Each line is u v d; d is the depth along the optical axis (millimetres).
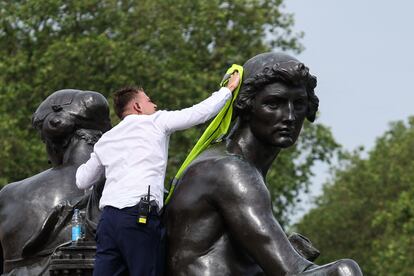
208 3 29266
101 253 7648
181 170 7926
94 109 9180
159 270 7676
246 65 7922
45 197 9000
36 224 8945
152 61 27484
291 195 28219
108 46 27250
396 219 32625
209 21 29188
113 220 7602
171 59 27953
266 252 7535
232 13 29578
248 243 7582
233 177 7672
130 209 7590
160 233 7660
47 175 9102
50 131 9141
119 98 7934
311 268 7426
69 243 8305
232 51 28828
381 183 42250
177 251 7711
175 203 7770
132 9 29172
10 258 9031
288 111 7797
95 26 28781
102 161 7746
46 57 27250
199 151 7949
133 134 7715
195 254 7676
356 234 42031
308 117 7969
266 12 29938
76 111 9148
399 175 41125
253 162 7852
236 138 7891
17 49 28688
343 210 42312
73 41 28234
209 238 7680
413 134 42406
